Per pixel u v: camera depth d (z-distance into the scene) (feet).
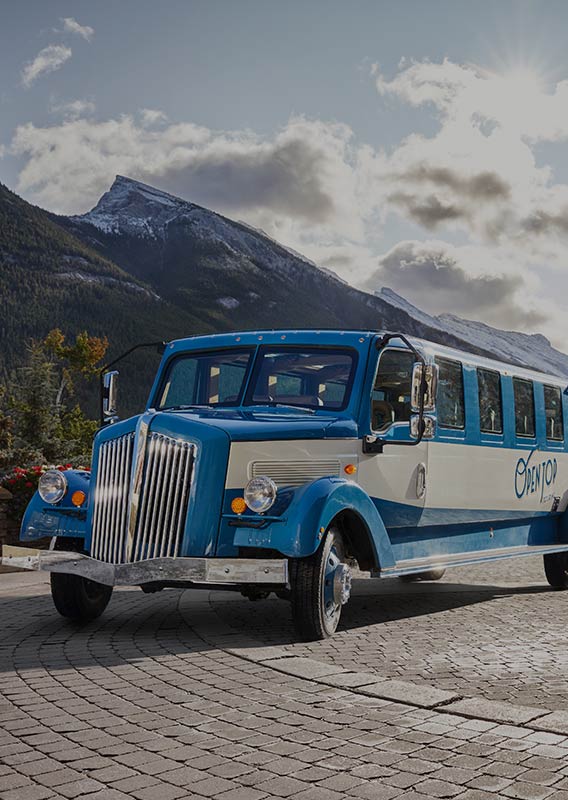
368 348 28.48
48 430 143.54
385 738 15.65
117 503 25.25
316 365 28.66
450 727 16.29
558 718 16.74
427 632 27.17
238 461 24.75
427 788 13.25
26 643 24.23
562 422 42.83
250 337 29.99
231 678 20.04
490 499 35.60
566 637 26.53
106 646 23.81
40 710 17.46
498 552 35.91
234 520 24.12
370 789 13.23
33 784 13.46
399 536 30.66
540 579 44.62
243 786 13.39
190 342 30.78
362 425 27.61
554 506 41.29
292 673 20.36
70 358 254.88
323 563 24.88
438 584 41.39
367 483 27.71
